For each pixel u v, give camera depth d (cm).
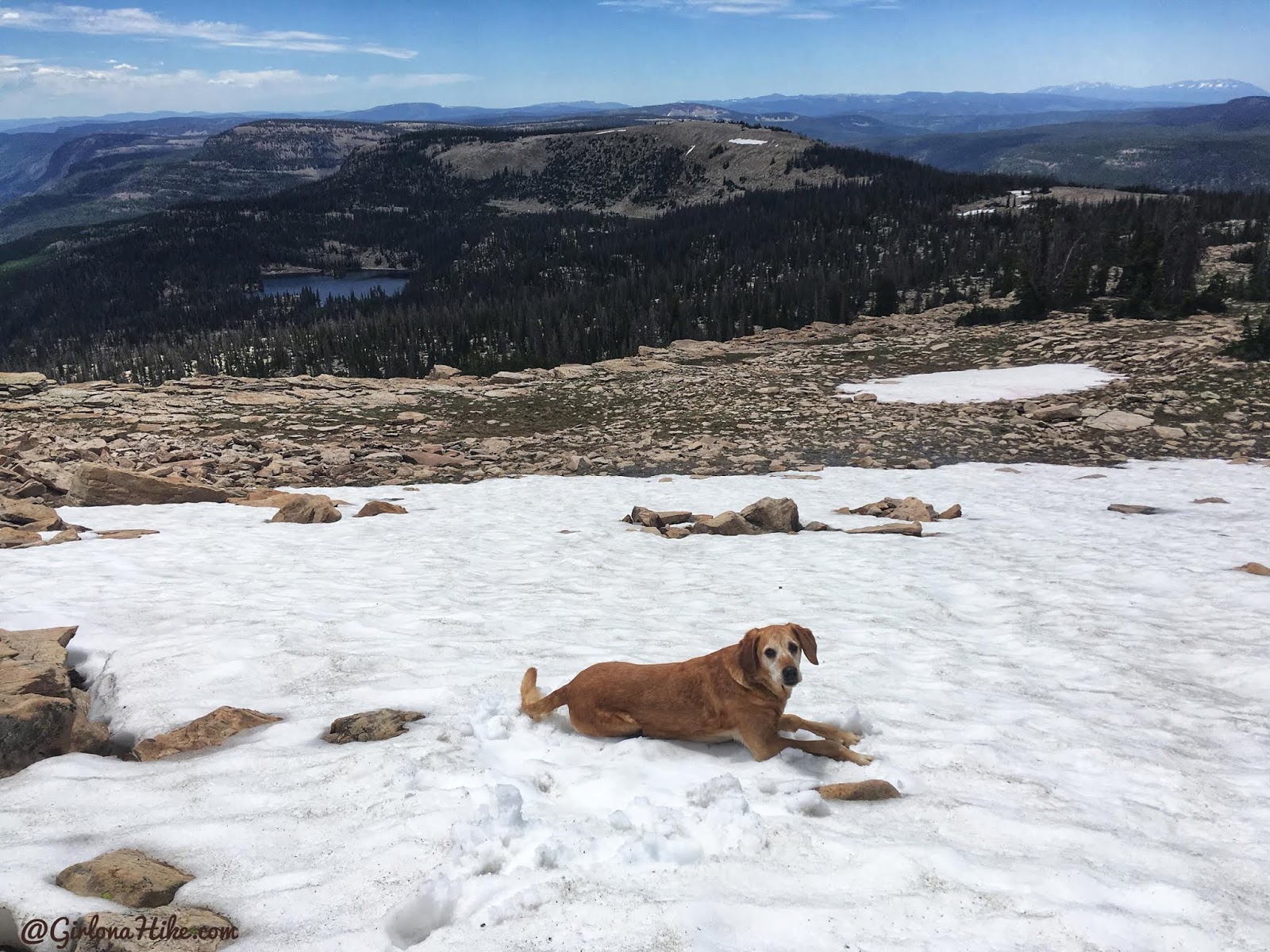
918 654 455
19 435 1359
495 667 393
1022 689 405
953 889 217
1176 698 399
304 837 240
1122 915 210
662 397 1911
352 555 719
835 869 225
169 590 536
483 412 1828
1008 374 2034
